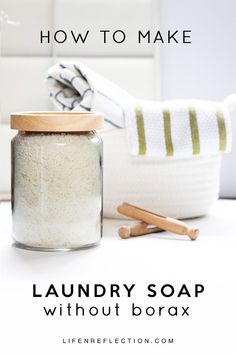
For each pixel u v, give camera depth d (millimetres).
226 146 1032
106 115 1006
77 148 817
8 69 1487
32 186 817
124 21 1467
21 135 842
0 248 857
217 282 695
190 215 1076
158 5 1427
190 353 550
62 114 876
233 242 898
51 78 1113
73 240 829
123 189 1031
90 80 1017
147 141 995
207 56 1426
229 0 1409
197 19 1422
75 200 819
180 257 806
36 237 828
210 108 1033
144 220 947
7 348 557
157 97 1434
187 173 1035
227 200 1385
